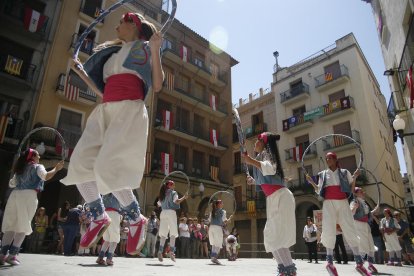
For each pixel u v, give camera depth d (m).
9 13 18.80
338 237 13.60
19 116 17.84
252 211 30.89
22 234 5.32
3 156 17.00
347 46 30.36
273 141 4.24
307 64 33.28
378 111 31.62
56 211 18.64
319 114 29.61
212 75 29.28
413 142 16.53
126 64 2.25
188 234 16.33
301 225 28.75
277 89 34.84
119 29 2.52
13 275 3.33
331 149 28.17
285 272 3.74
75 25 21.08
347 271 8.04
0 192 16.50
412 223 15.70
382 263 14.30
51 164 18.00
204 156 27.59
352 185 5.43
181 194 24.17
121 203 2.30
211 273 5.42
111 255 6.81
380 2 18.28
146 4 25.61
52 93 19.08
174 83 26.36
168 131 24.44
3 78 17.48
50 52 19.59
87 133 2.14
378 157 26.75
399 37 15.03
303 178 29.58
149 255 14.67
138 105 2.18
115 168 1.94
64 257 9.22
